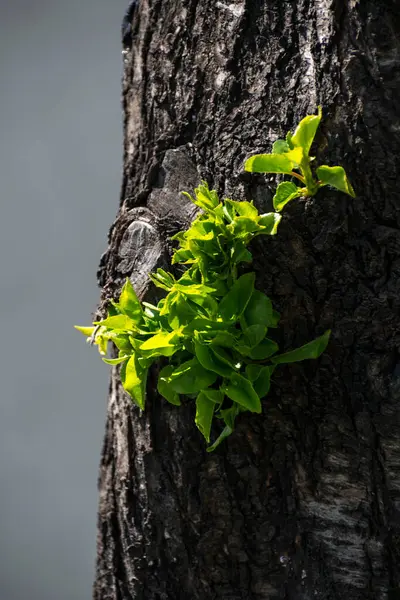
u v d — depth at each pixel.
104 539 1.55
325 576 1.44
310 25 1.40
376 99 1.38
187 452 1.46
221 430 1.45
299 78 1.40
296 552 1.45
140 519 1.50
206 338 1.38
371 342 1.40
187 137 1.45
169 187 1.45
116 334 1.41
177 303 1.38
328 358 1.41
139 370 1.40
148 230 1.45
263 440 1.44
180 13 1.46
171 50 1.47
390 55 1.38
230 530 1.46
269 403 1.43
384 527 1.42
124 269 1.46
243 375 1.39
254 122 1.42
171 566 1.48
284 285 1.40
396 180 1.38
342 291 1.40
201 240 1.38
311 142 1.36
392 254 1.39
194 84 1.45
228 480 1.45
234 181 1.42
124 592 1.52
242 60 1.42
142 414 1.48
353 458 1.42
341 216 1.39
